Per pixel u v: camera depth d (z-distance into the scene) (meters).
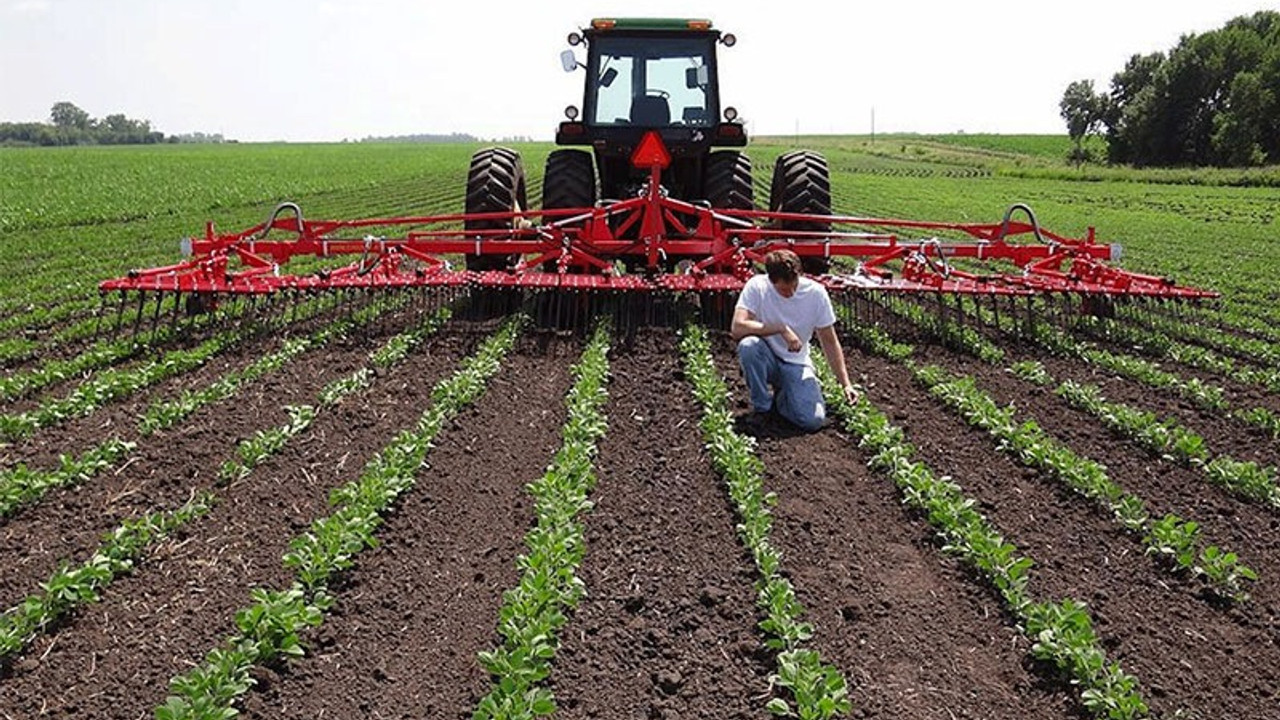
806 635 4.46
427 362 8.94
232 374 8.24
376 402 7.78
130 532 5.41
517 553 5.38
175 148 100.69
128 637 4.52
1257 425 7.72
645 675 4.33
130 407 7.66
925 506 5.85
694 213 10.06
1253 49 73.06
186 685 3.91
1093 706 4.05
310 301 11.14
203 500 5.87
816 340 9.75
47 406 7.35
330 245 10.10
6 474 6.18
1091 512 5.98
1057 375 9.02
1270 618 4.86
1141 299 10.62
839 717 4.02
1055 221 28.73
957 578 5.17
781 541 5.50
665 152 9.83
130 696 4.12
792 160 11.52
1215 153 73.25
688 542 5.50
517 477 6.41
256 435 6.81
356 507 5.54
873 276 10.20
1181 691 4.28
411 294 11.17
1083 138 92.06
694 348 9.03
